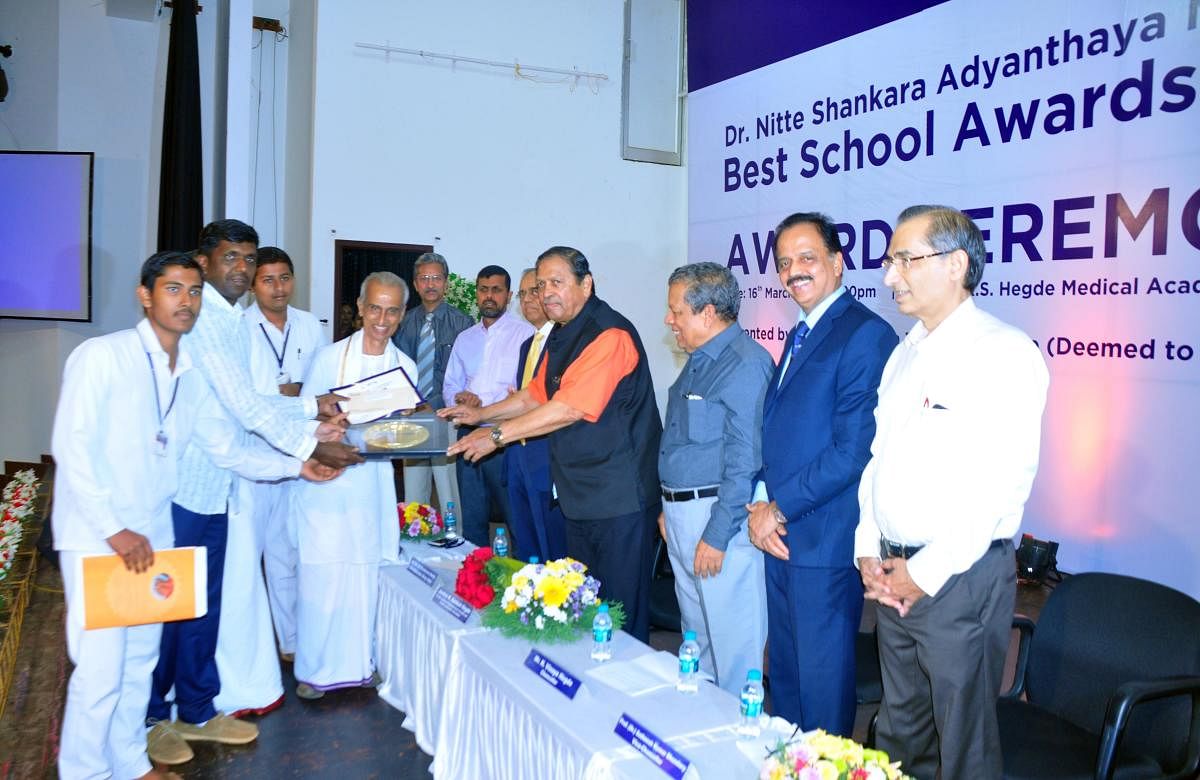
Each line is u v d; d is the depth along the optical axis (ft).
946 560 5.91
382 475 10.97
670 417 8.92
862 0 19.29
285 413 9.78
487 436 9.39
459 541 11.91
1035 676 7.59
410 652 9.75
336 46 23.91
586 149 27.78
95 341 7.86
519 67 26.48
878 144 19.16
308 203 24.12
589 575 9.68
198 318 9.14
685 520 8.64
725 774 5.60
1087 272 15.35
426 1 25.03
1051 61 15.75
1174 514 14.30
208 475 9.30
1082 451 15.58
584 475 9.43
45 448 22.98
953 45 17.46
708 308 8.37
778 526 7.68
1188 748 6.39
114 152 23.21
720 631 8.52
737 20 22.74
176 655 9.59
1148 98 14.35
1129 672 6.92
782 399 7.73
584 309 9.59
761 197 22.39
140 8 22.47
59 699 10.61
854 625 7.80
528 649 7.88
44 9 22.53
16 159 22.04
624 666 7.34
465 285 23.36
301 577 10.66
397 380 10.42
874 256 19.44
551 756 6.40
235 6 18.95
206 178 23.49
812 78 20.67
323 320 24.03
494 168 26.32
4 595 12.59
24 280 22.36
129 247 23.47
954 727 6.21
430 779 8.78
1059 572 15.90
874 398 7.27
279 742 9.61
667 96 29.04
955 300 6.23
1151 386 14.51
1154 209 14.34
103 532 7.59
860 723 10.43
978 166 17.13
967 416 5.97
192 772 8.99
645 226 29.01
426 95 25.18
